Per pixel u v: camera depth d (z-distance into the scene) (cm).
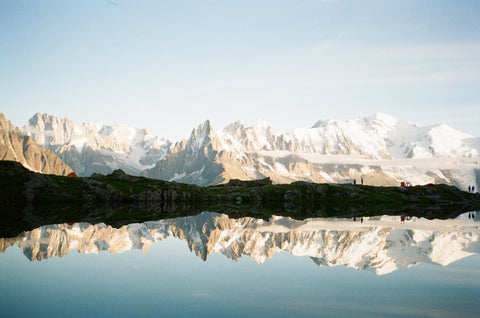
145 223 9519
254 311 2936
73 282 3772
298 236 7625
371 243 6606
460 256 5322
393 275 4175
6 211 11250
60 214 11075
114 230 7819
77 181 18725
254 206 19988
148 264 4716
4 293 3369
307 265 4744
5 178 15150
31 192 15012
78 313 2869
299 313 2884
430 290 3544
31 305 3050
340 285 3728
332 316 2820
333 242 6750
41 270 4262
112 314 2850
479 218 12925
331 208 19050
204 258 5175
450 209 18938
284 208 18700
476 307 3034
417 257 5250
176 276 4094
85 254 5256
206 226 9644
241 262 4909
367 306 3061
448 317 2803
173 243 6462
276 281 3897
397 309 2981
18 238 6269
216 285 3712
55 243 5947
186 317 2797
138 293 3419
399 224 10262
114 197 18812
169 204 19088
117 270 4338
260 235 7844
